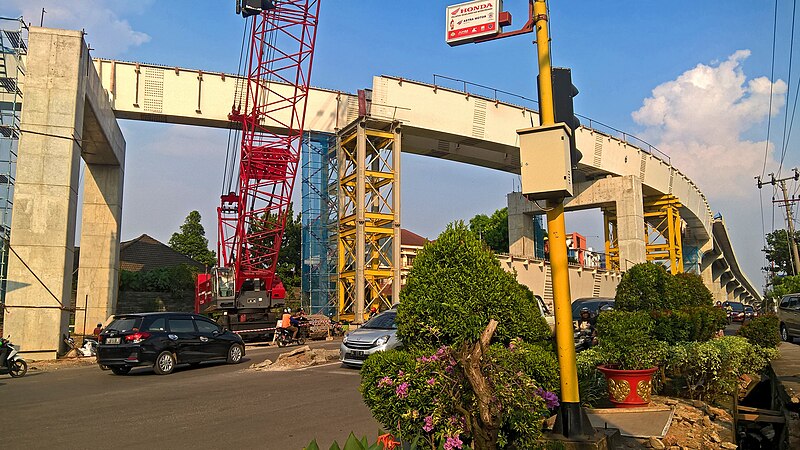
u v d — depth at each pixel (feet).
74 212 70.23
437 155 131.75
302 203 112.68
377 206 113.70
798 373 37.65
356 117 115.96
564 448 16.98
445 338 16.92
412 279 17.79
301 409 29.60
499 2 20.66
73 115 68.80
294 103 104.32
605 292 140.77
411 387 15.94
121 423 26.89
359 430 24.72
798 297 70.64
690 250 225.15
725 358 29.66
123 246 157.99
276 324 90.89
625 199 144.46
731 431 24.04
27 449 22.16
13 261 65.36
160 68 99.40
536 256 153.89
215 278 93.66
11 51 76.23
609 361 26.84
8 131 75.51
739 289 419.54
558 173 18.29
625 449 19.69
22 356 63.82
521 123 127.34
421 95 114.01
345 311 111.14
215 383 40.32
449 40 21.20
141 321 47.70
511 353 16.53
